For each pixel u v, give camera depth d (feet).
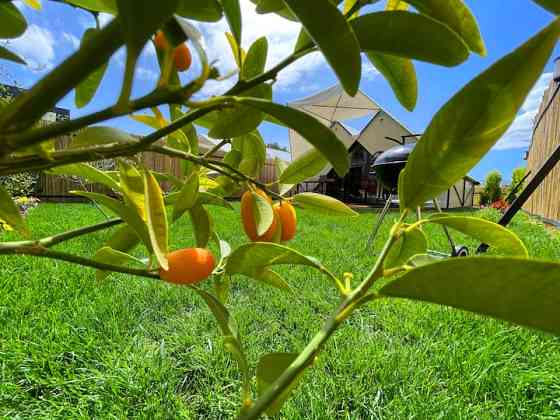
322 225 20.15
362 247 13.14
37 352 4.97
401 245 1.68
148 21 0.70
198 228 2.04
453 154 1.06
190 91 0.88
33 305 6.46
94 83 1.62
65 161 1.05
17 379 4.67
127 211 1.60
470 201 49.78
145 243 1.53
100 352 5.24
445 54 1.08
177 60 1.32
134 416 4.15
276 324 6.33
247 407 1.52
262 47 1.55
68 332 5.59
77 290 7.23
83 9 1.33
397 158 10.80
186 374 5.08
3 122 0.73
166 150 1.46
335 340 5.79
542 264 0.70
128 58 0.72
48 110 0.75
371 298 1.03
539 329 0.79
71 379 4.58
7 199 1.53
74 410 4.08
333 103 33.42
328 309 7.11
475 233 1.37
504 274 0.75
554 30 0.84
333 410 4.26
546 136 27.20
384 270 1.17
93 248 10.96
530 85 0.90
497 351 5.26
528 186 7.52
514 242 1.34
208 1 1.18
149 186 1.36
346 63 0.91
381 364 5.10
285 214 1.87
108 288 7.60
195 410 4.43
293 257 1.45
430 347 5.49
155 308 6.91
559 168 22.66
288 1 0.89
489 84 0.93
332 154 1.08
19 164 1.03
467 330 6.08
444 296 0.89
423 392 4.55
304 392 4.51
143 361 4.96
